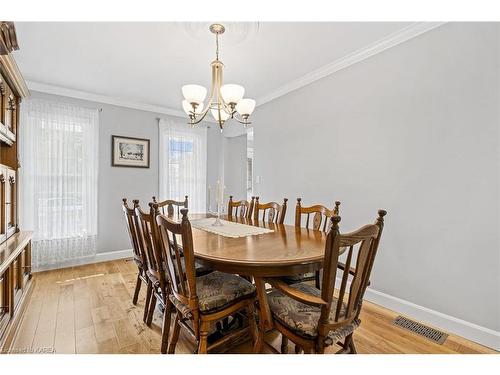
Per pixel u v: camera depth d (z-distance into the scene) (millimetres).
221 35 1992
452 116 1873
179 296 1419
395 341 1773
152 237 1616
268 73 2910
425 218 2021
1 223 1978
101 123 3607
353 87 2541
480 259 1749
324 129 2842
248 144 5258
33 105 3084
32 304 2303
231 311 1466
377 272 2338
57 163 3242
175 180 4207
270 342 1794
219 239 1673
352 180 2559
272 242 1598
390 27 2055
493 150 1693
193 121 2115
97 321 2029
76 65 2680
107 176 3658
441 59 1925
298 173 3174
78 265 3430
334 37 2188
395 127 2209
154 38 2178
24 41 2223
